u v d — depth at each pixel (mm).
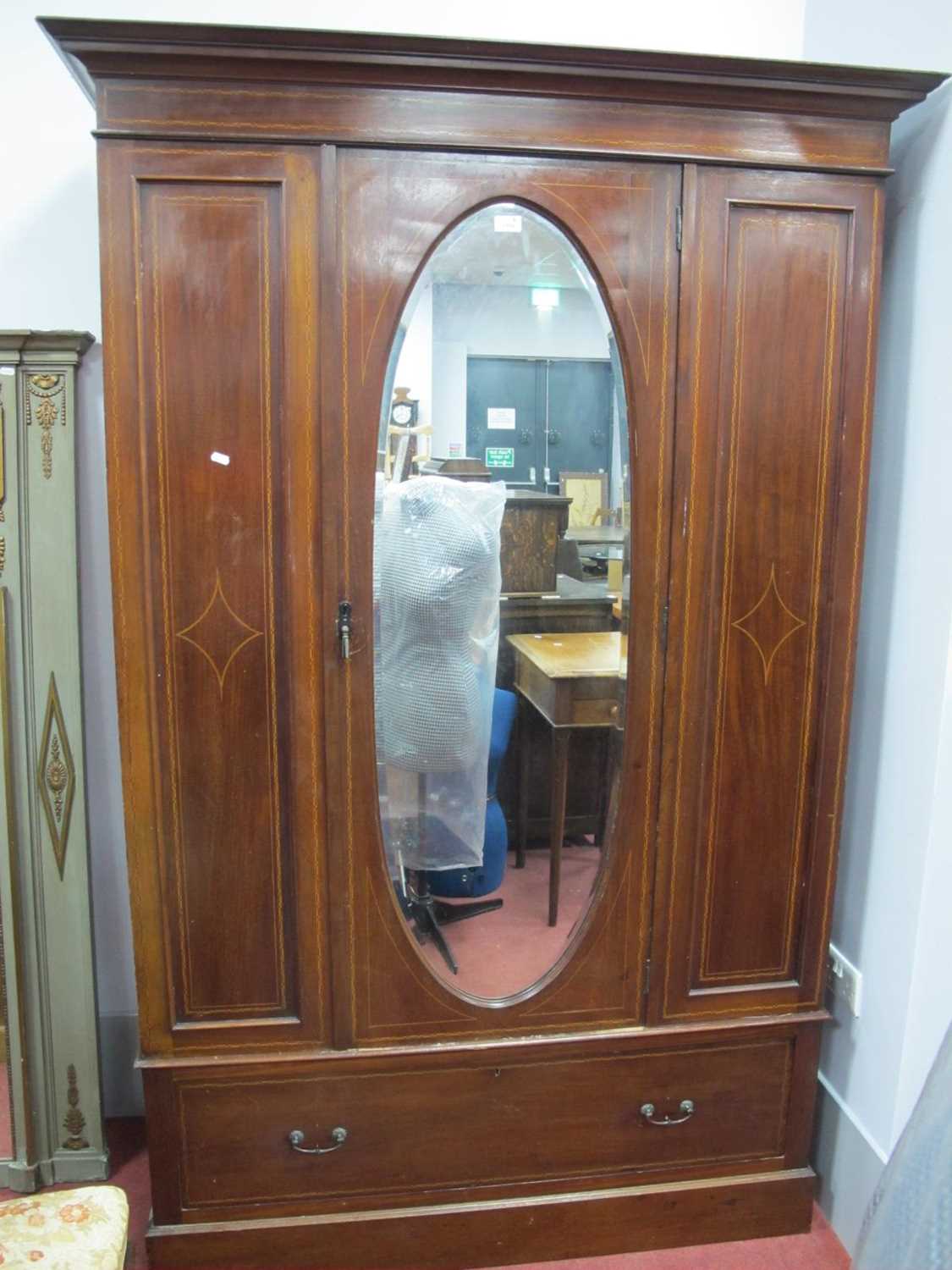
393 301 1290
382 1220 1490
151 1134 1434
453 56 1228
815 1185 1654
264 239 1266
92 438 1704
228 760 1373
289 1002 1440
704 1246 1581
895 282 1491
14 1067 1644
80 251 1654
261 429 1304
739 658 1442
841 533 1425
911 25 1425
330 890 1407
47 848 1627
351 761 1382
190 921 1401
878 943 1534
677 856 1472
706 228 1334
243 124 1242
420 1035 1465
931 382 1400
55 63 1604
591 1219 1545
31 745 1613
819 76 1291
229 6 1618
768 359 1379
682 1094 1551
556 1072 1504
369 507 1327
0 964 1706
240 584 1336
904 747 1471
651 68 1260
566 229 1312
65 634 1600
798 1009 1554
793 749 1480
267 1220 1479
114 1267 1051
